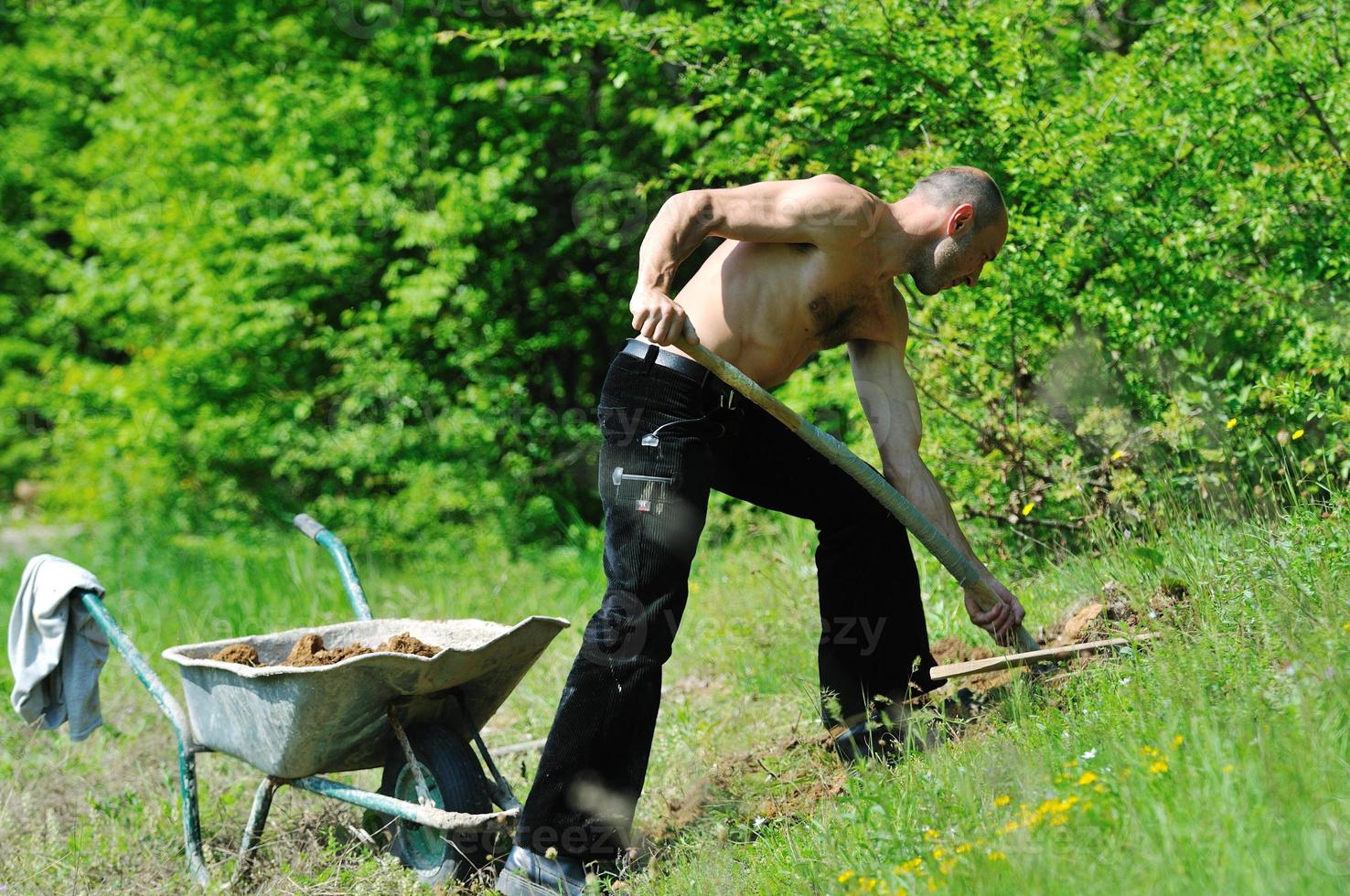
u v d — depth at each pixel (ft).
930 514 22.22
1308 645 17.40
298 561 54.08
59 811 27.43
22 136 80.38
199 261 60.54
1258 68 26.99
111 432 66.08
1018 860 14.46
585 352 65.92
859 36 29.86
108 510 64.69
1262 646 18.86
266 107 59.36
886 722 20.16
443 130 60.90
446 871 21.02
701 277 21.08
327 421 64.34
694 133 47.39
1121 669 19.74
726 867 18.89
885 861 16.55
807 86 31.48
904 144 32.68
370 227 61.98
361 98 59.00
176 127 60.85
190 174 62.08
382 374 59.47
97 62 67.00
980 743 19.53
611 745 19.80
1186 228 27.09
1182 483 26.73
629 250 63.82
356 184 59.11
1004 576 29.22
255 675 21.08
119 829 25.70
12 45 81.05
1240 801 14.34
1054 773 16.58
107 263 70.38
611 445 20.36
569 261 64.49
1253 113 27.53
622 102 60.59
